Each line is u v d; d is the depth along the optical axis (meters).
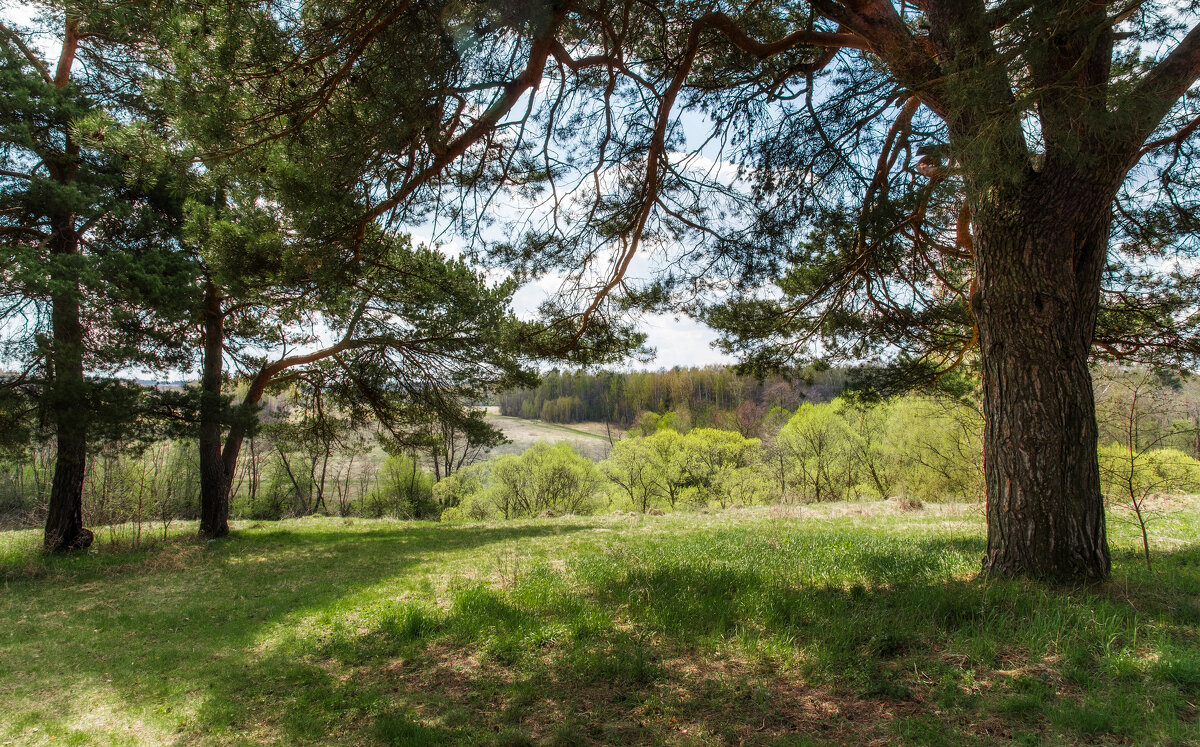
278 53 4.58
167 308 11.68
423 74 4.81
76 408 11.05
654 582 6.81
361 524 19.84
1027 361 5.46
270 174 5.52
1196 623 4.28
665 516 18.02
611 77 6.71
